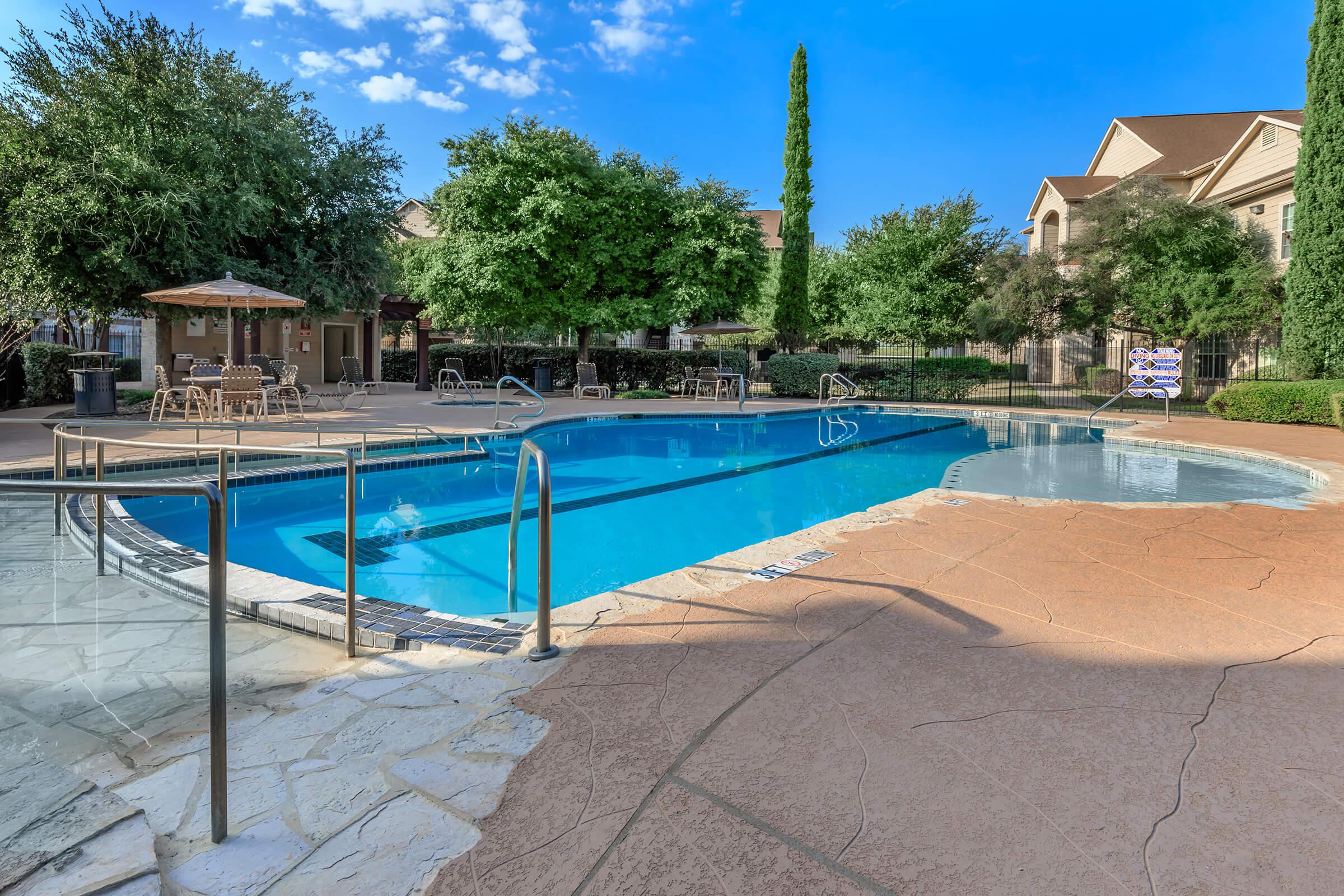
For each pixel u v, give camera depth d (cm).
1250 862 169
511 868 168
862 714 242
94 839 174
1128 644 306
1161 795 196
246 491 737
